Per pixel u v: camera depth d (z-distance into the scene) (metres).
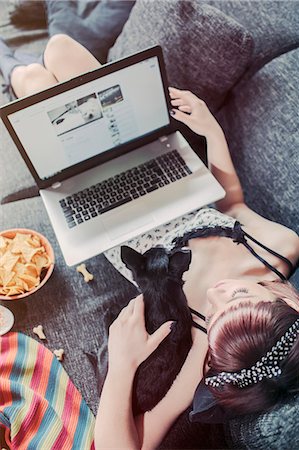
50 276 1.23
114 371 1.05
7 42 1.61
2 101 1.51
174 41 1.30
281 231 1.16
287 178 1.19
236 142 1.34
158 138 1.31
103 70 1.11
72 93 1.11
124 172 1.27
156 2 1.32
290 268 1.13
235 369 0.92
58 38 1.41
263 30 1.30
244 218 1.22
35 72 1.41
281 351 0.90
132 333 1.08
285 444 0.85
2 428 1.03
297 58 1.23
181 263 1.12
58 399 1.08
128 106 1.20
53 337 1.17
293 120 1.19
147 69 1.15
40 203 1.36
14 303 1.20
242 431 0.92
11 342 1.14
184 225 1.19
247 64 1.30
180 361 1.03
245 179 1.31
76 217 1.22
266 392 0.90
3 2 1.64
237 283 1.02
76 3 1.54
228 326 0.94
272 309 0.94
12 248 1.18
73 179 1.27
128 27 1.41
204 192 1.23
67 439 1.01
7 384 1.05
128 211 1.22
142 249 1.19
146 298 1.11
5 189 1.38
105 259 1.27
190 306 1.08
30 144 1.16
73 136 1.19
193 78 1.34
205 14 1.26
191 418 0.97
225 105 1.40
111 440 0.99
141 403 1.02
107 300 1.22
